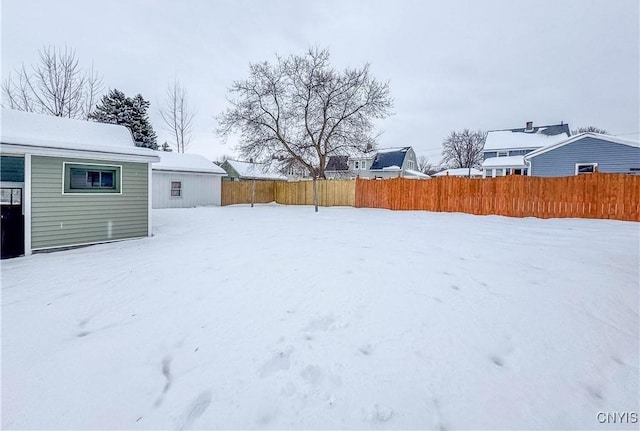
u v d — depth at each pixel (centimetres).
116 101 2266
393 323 266
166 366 222
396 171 2908
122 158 675
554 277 362
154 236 730
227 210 1388
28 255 559
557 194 957
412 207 1280
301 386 197
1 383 205
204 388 198
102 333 266
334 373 208
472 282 347
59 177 609
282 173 1672
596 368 213
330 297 315
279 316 282
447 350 231
